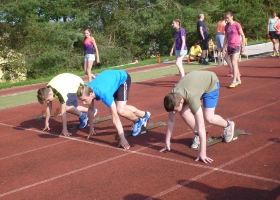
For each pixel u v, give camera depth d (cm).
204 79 514
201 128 505
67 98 689
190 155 545
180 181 463
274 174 462
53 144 650
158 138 637
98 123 763
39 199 444
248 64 1413
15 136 724
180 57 1065
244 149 554
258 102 829
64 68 2444
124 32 2647
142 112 662
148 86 1145
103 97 562
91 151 599
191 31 2525
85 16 2539
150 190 446
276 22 1548
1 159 594
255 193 418
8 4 2145
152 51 2819
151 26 2573
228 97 896
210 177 468
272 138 594
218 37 1435
